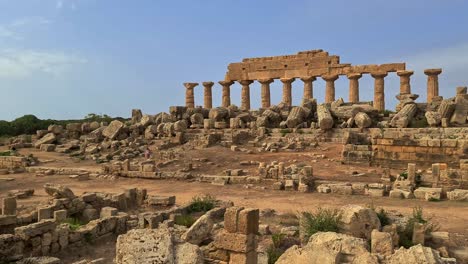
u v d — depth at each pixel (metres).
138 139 51.19
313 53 70.69
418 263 9.96
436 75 60.69
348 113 46.53
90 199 22.52
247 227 11.76
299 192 27.69
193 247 9.78
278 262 10.17
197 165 37.25
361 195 26.27
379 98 64.25
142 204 24.72
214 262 12.09
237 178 31.45
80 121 71.62
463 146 31.30
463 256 14.55
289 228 17.84
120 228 18.78
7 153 47.47
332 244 11.37
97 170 37.75
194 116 55.22
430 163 32.41
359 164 34.78
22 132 68.25
